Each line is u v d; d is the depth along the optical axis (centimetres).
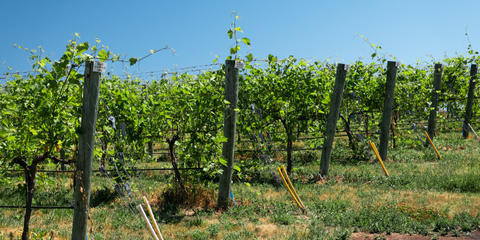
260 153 1041
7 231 671
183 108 860
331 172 1107
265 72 1101
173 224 720
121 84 1050
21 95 639
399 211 717
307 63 1130
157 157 1430
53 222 738
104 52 477
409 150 1391
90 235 635
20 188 604
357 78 1265
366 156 1283
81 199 498
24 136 553
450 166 1080
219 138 762
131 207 802
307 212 761
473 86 1619
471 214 689
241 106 1020
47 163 649
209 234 647
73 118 552
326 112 1153
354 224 674
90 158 496
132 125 848
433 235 611
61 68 486
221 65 822
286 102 1077
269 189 962
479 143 1452
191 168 844
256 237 620
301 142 1590
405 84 1395
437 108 1497
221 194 822
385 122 1270
